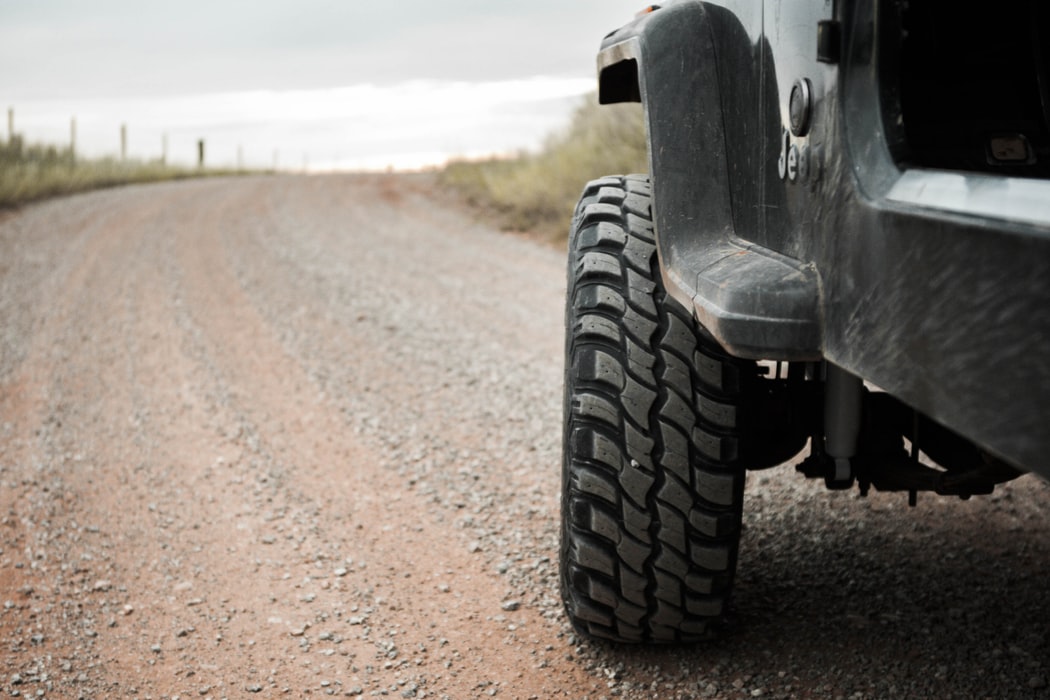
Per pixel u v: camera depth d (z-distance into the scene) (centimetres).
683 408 208
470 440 447
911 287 122
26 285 929
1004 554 286
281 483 408
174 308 795
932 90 184
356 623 284
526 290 832
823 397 226
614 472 211
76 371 613
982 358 106
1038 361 96
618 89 265
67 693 254
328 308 775
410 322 714
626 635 234
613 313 213
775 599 267
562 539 238
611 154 1184
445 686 245
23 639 286
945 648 234
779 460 231
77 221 1486
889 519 316
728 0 197
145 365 621
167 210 1633
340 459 434
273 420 497
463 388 535
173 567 332
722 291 163
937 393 116
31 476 429
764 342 156
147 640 282
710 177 196
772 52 174
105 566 335
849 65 147
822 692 221
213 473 424
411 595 299
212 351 650
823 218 152
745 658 238
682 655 242
